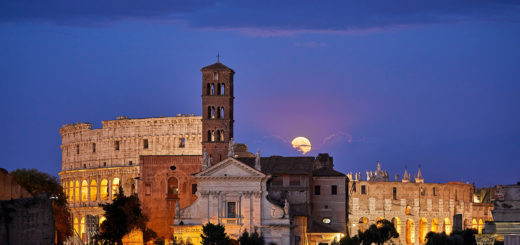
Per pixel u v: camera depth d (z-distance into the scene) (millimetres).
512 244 134500
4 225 191750
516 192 134500
